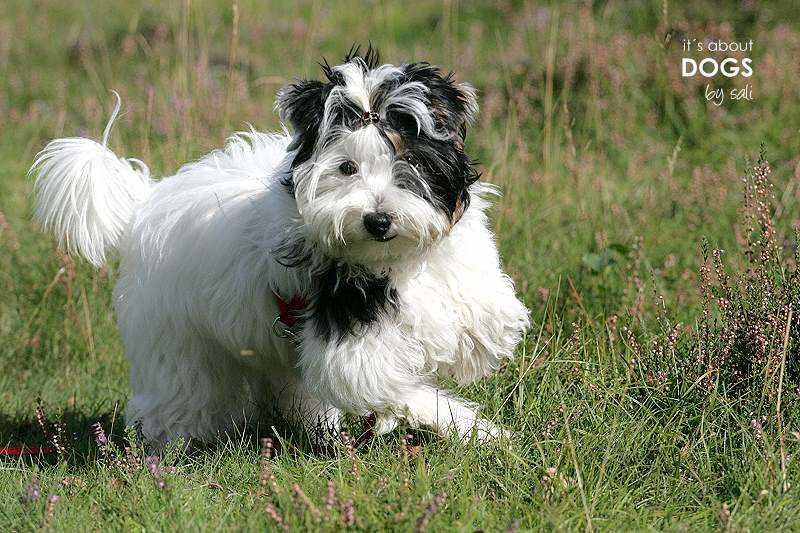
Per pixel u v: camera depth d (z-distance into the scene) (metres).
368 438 6.79
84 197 7.42
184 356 7.27
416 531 5.09
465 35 19.34
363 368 6.27
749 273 7.74
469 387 7.34
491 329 6.65
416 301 6.36
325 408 7.45
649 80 14.55
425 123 5.84
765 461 5.91
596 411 6.72
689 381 6.81
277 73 17.91
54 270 10.67
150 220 7.34
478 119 14.16
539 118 13.80
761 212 7.59
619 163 12.95
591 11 17.00
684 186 11.49
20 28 22.08
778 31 15.27
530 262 9.46
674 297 8.66
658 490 6.03
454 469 6.03
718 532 5.43
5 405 8.96
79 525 5.79
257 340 6.93
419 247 5.95
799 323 6.79
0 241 11.52
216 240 6.85
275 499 5.73
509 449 6.29
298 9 22.36
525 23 17.72
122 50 19.83
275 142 7.56
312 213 5.86
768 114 13.34
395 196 5.73
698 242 9.82
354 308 6.29
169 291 7.15
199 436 7.39
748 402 6.48
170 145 11.49
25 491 6.18
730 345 6.91
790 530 5.49
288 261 6.33
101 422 8.38
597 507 5.77
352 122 5.85
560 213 10.98
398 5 22.11
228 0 22.80
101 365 9.91
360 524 5.25
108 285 10.46
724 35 14.89
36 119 16.86
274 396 7.68
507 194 10.30
